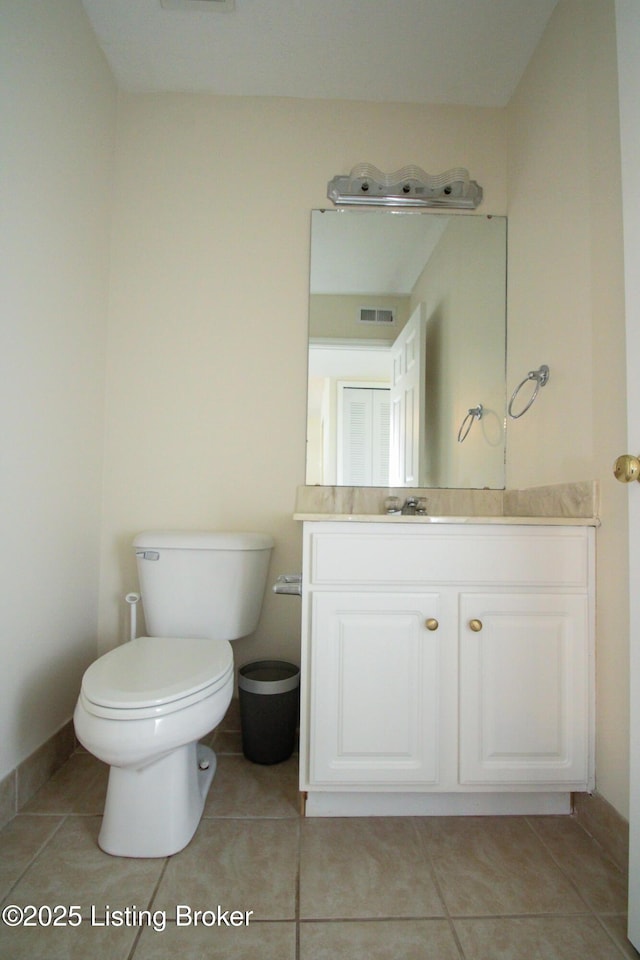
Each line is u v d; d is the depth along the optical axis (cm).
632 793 91
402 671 120
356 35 156
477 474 181
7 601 121
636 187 93
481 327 184
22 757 127
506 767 120
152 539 149
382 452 181
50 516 140
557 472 143
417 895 100
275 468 178
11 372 120
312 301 181
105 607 174
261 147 181
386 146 183
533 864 109
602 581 121
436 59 165
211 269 179
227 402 178
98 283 168
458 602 122
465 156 183
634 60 94
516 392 158
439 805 127
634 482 93
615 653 115
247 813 125
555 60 147
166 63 168
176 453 176
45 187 133
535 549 123
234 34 157
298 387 179
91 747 100
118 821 110
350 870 106
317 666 119
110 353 176
